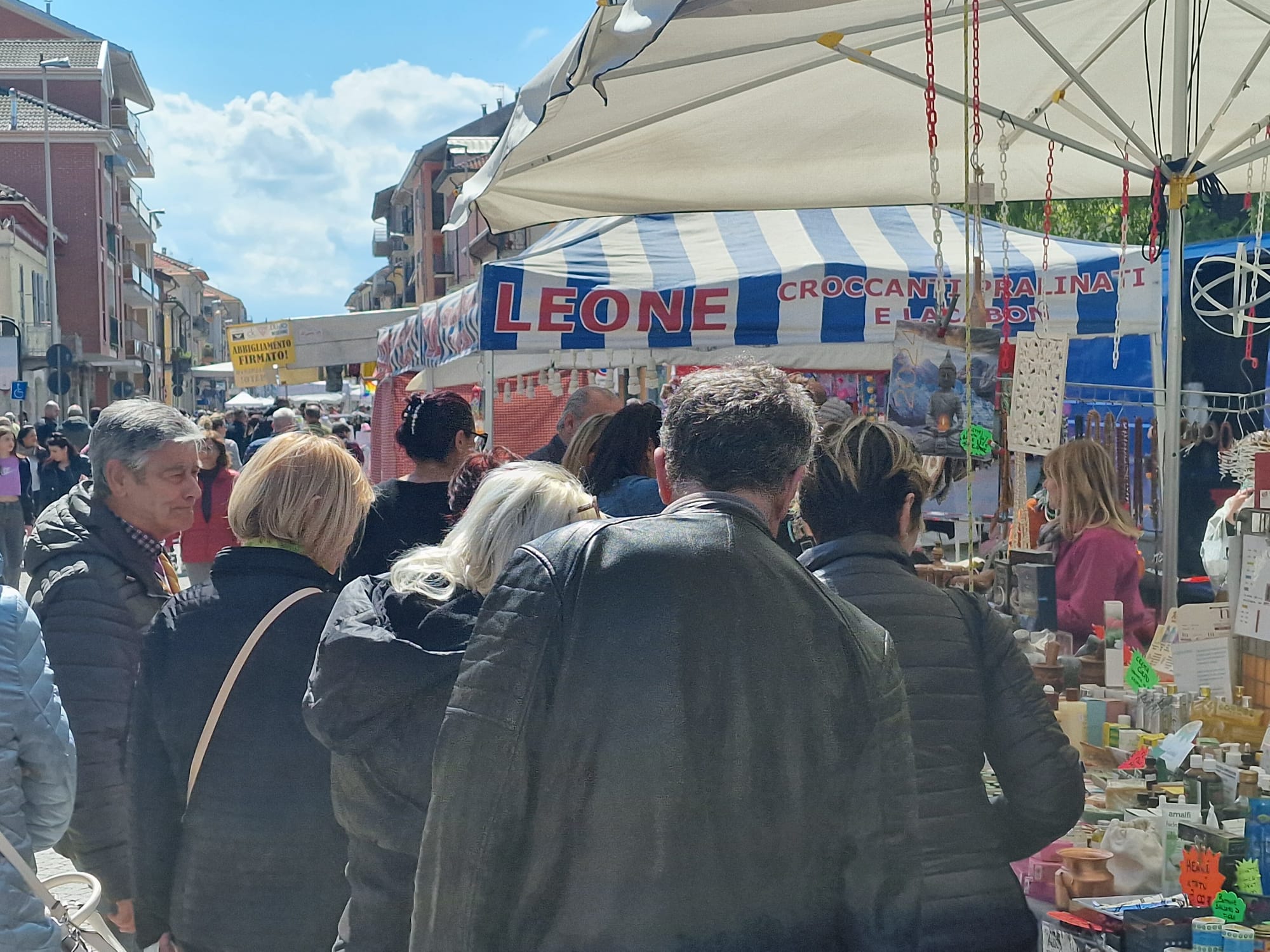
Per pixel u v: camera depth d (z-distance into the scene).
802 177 5.31
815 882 1.84
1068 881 2.96
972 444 3.81
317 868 2.64
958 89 4.74
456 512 3.67
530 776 1.80
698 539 1.87
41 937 2.30
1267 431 4.08
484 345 6.07
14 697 2.30
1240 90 4.27
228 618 2.71
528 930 1.80
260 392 52.31
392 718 2.21
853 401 8.52
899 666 1.99
